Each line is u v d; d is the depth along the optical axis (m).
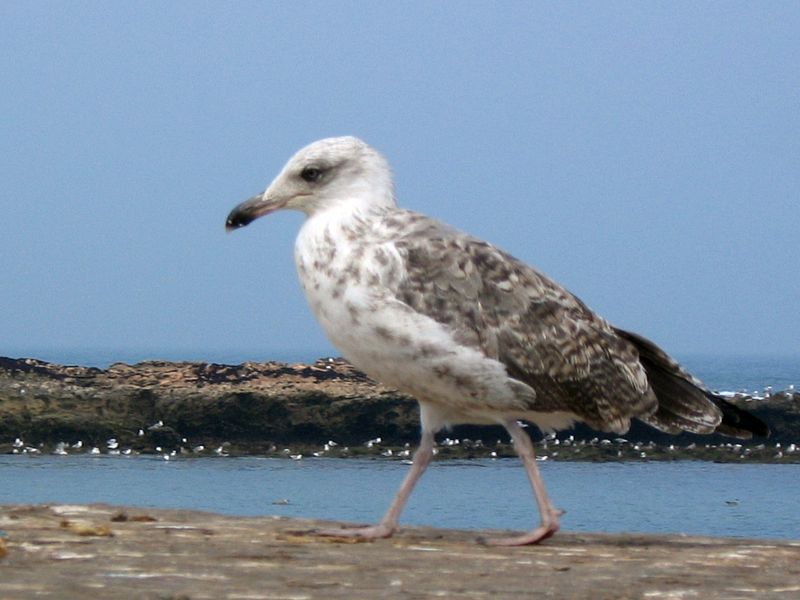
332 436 90.69
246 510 54.94
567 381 11.43
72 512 12.53
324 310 11.05
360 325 10.84
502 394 11.05
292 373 97.94
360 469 77.94
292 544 10.73
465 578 9.05
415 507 55.22
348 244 10.95
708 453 86.31
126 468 79.06
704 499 63.34
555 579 9.09
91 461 84.12
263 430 91.69
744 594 8.64
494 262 11.20
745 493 66.50
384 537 11.36
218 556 9.81
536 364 11.20
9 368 99.00
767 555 10.77
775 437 90.12
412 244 10.94
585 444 85.69
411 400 90.81
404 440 90.50
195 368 98.44
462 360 10.80
